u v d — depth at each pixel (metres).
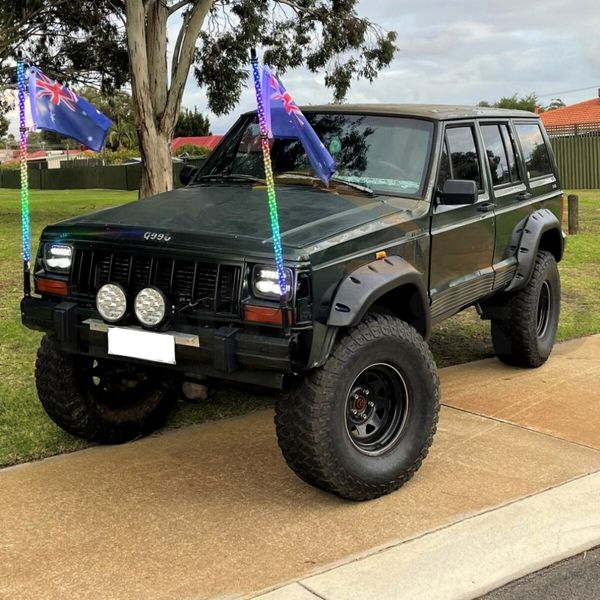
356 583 3.09
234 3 16.47
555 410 5.20
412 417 3.93
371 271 3.74
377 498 3.87
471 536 3.48
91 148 3.98
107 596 3.01
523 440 4.66
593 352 6.69
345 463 3.64
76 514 3.70
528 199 5.91
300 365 3.42
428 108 5.03
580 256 11.77
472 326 7.74
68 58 18.97
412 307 4.11
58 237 4.05
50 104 3.80
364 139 4.83
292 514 3.71
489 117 5.54
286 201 4.27
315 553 3.34
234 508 3.78
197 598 2.99
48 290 4.06
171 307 3.64
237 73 17.31
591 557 3.36
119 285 3.73
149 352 3.66
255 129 5.23
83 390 4.40
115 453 4.49
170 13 12.55
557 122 41.97
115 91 19.97
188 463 4.34
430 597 3.02
